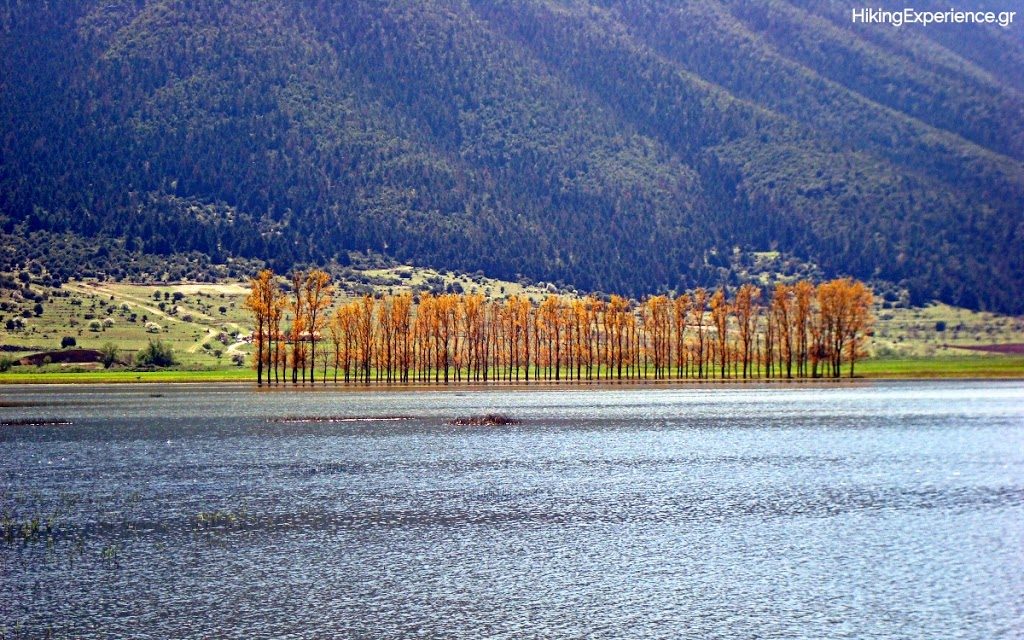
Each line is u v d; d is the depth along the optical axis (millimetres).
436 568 109750
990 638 89438
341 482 160750
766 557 113812
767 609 96438
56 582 104938
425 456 190125
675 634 90312
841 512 137250
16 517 134375
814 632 90750
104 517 134125
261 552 116250
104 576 106938
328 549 117500
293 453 194000
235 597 100188
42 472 170875
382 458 187500
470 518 133750
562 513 137000
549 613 95562
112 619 94188
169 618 94375
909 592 101188
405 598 99812
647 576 106812
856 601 98562
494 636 90125
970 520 132000
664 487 156875
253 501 144875
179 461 183500
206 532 125562
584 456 191000
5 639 89500
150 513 136625
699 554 115250
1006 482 161625
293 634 90625
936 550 116562
